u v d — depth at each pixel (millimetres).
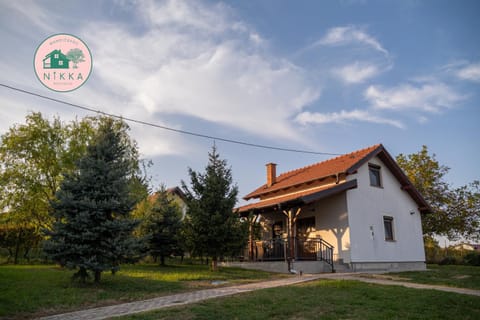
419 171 30531
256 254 18797
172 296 9305
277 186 21500
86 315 7301
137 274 12953
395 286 10742
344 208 17625
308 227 19391
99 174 10812
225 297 8875
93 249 10070
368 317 7152
